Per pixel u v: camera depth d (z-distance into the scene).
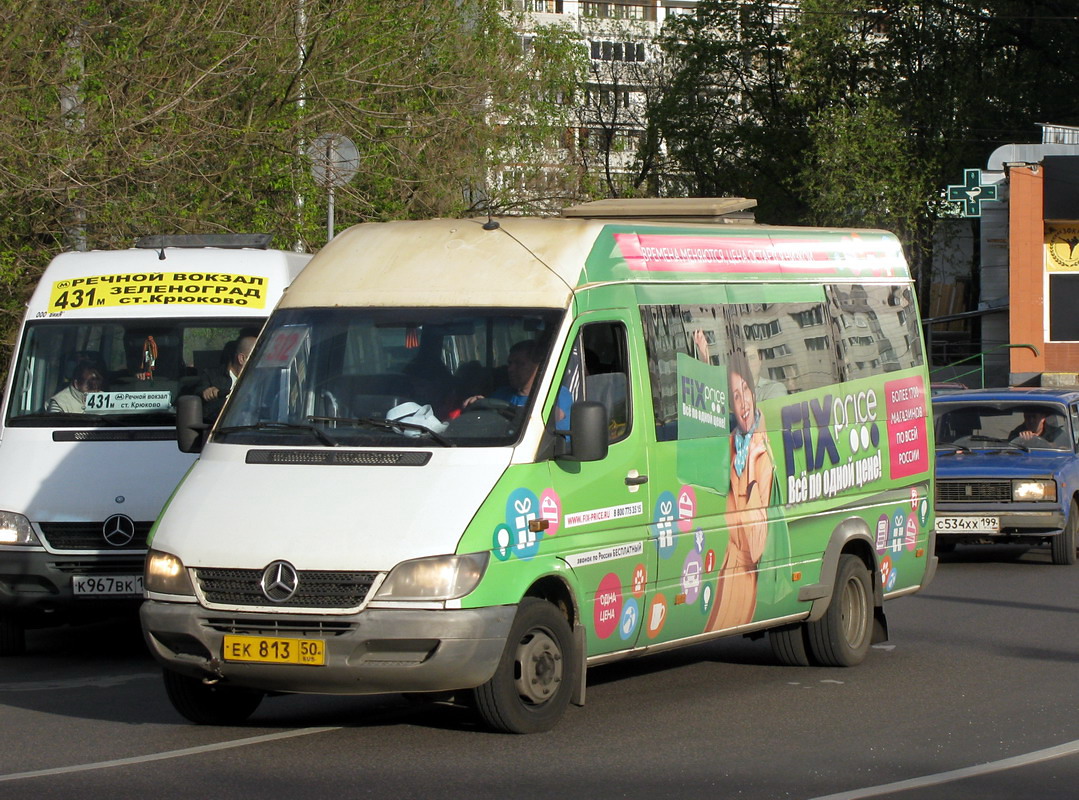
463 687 11.90
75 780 11.24
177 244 21.47
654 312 14.23
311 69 33.38
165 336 19.11
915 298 18.92
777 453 15.73
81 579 17.41
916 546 18.41
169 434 18.27
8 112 27.28
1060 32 80.12
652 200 16.83
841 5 82.62
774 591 15.61
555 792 10.82
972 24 82.00
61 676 16.91
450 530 11.83
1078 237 67.31
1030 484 27.20
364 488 12.18
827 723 13.54
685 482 14.25
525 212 42.66
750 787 11.03
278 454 12.70
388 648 11.68
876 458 17.56
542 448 12.63
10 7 27.58
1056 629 19.52
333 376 13.26
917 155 78.12
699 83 89.50
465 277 13.58
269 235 21.50
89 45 29.80
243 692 13.49
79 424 18.42
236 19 32.19
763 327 15.80
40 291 19.59
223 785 11.06
